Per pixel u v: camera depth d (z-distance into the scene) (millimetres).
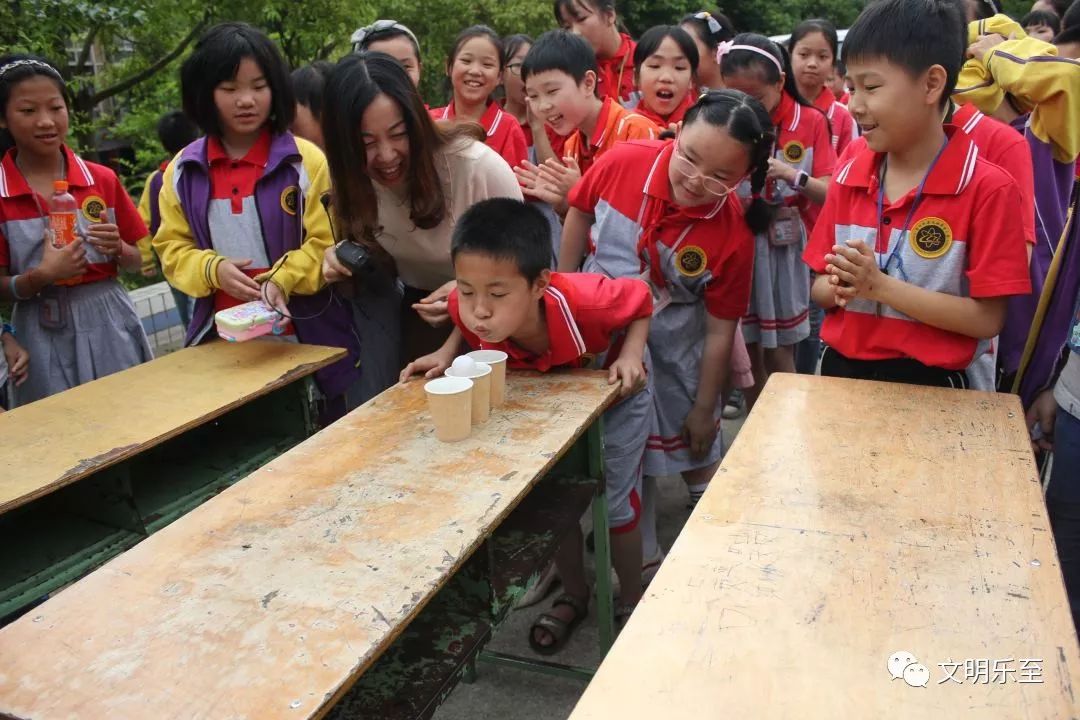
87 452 1870
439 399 1683
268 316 2422
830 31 3676
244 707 1040
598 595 2186
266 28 6961
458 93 3498
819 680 992
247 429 2602
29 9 4789
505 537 1864
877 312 1938
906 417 1712
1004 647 1038
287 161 2586
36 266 2904
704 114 2057
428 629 1578
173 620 1204
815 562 1220
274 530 1419
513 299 1817
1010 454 1540
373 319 2750
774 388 1892
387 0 9141
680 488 3322
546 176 2842
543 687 2252
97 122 6352
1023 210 1830
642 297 2062
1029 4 16438
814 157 3322
